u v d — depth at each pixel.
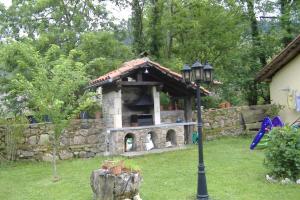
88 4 18.81
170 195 7.75
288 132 8.58
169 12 19.52
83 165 11.31
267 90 19.45
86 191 8.27
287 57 15.34
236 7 19.84
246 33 20.30
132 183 7.11
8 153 12.02
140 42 19.89
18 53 14.30
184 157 11.95
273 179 8.61
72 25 18.33
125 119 14.07
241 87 19.59
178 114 15.59
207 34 19.61
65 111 9.74
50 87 9.47
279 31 18.86
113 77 12.33
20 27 18.38
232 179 8.84
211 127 15.99
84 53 15.84
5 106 16.14
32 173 10.59
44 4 17.39
